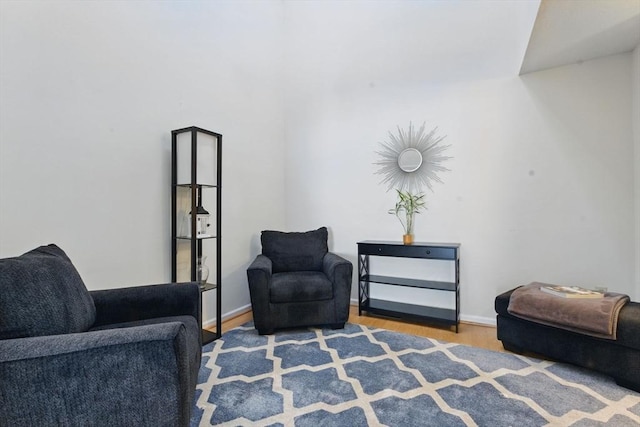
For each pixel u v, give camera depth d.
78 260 1.95
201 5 2.82
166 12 2.51
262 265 2.64
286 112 3.91
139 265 2.29
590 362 1.85
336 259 2.84
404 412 1.53
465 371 1.93
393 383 1.79
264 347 2.31
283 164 3.90
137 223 2.28
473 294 2.88
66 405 0.91
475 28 2.87
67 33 1.90
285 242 3.13
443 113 3.01
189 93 2.70
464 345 2.34
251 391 1.72
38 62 1.77
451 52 2.97
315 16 3.71
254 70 3.45
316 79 3.71
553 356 2.00
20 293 1.11
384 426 1.43
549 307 1.97
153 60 2.41
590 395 1.67
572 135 2.53
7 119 1.65
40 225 1.77
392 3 3.26
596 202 2.46
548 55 2.38
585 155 2.49
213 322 2.92
